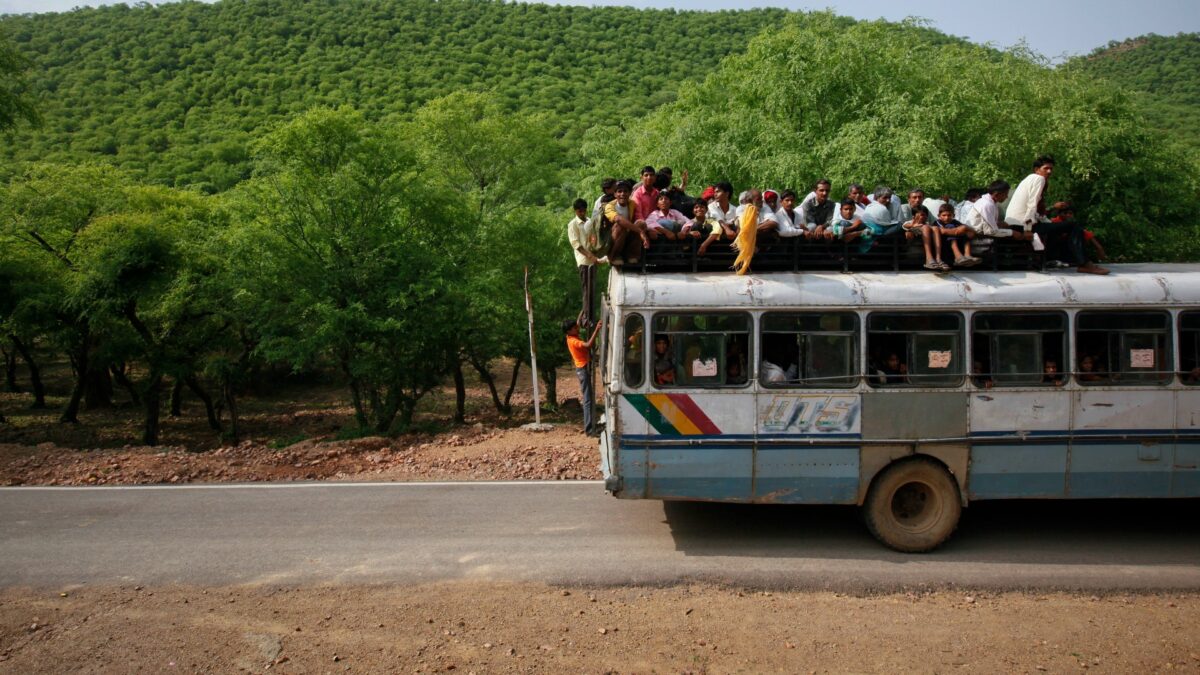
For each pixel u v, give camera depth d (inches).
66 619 272.7
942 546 339.0
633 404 332.8
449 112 1170.0
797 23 821.2
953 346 333.7
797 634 261.7
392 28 4360.2
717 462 333.7
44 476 456.4
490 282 776.9
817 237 354.0
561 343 970.7
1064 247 358.0
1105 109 951.0
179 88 3346.5
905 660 245.3
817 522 370.0
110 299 784.3
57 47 3786.9
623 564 318.0
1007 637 259.4
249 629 264.7
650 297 332.2
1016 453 333.1
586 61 4116.6
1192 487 334.3
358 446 537.0
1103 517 376.2
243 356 873.5
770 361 334.6
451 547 336.8
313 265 737.6
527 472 450.9
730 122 813.9
